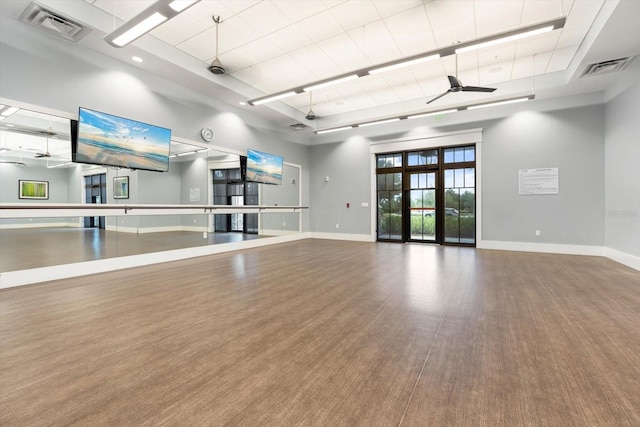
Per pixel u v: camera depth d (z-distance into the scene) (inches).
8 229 263.1
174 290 142.6
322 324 101.6
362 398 61.9
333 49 199.8
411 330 96.6
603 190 236.2
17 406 59.2
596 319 105.6
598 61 188.5
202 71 214.4
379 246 302.5
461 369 73.2
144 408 58.7
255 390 64.7
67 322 103.0
